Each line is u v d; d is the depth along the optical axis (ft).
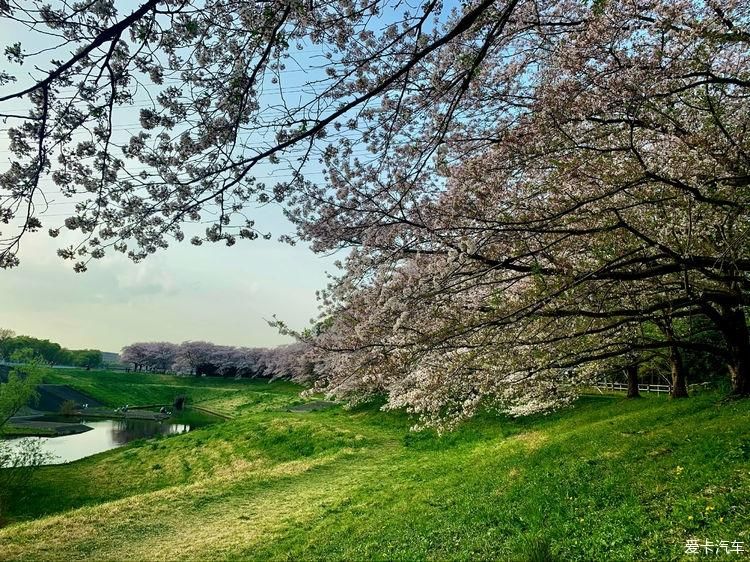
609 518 26.11
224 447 96.63
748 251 30.48
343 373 30.94
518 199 26.78
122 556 41.50
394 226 27.58
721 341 59.21
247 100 16.92
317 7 17.12
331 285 33.01
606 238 27.53
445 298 27.71
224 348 322.96
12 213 15.35
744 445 29.89
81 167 17.11
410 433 88.07
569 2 26.63
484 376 31.63
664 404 56.75
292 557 36.81
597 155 25.36
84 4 13.94
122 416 189.16
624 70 22.82
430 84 21.94
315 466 69.92
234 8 16.16
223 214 18.74
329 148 23.21
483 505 36.09
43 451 117.39
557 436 55.01
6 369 176.65
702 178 23.86
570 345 35.42
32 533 47.21
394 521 39.14
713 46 22.44
